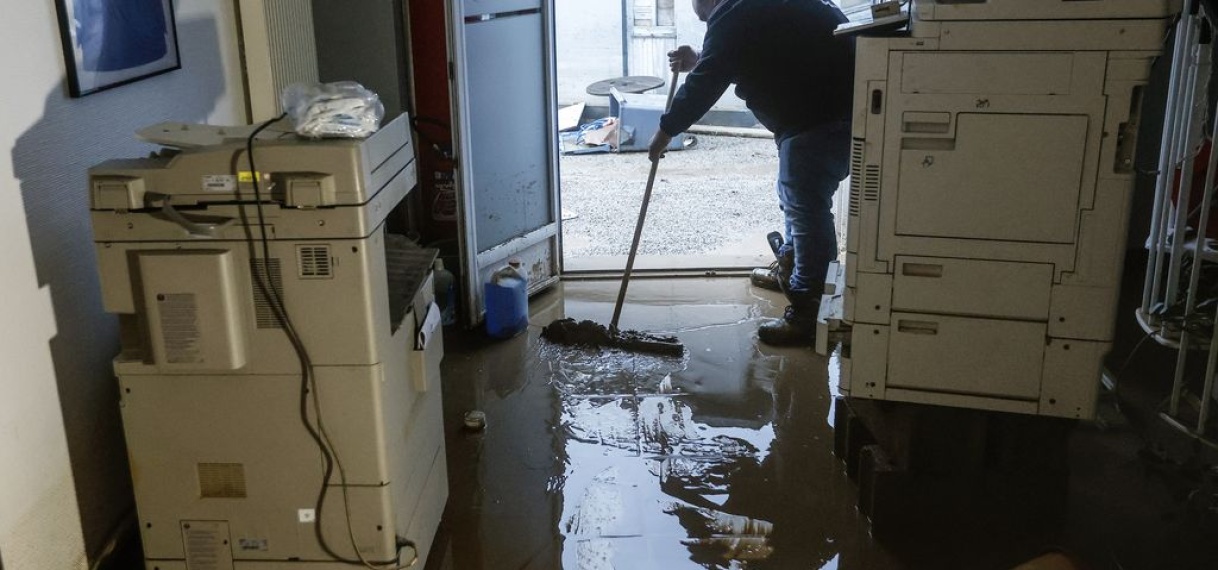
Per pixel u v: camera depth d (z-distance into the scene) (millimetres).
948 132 2436
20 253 2148
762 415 3479
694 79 3807
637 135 7680
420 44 4258
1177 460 3068
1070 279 2475
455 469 3139
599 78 8820
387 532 2309
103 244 2102
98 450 2502
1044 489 2695
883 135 2479
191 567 2344
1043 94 2355
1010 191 2445
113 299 2139
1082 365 2535
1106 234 2424
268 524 2309
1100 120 2346
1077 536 2711
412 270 2621
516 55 4207
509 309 4051
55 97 2281
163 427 2242
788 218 4121
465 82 3828
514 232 4414
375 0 4168
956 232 2510
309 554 2328
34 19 2193
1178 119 3324
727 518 2854
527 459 3193
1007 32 2332
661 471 3109
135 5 2613
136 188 2061
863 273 2607
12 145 2113
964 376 2619
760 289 4695
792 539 2750
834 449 3197
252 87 3471
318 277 2117
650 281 4809
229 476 2281
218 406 2221
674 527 2816
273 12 3471
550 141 4512
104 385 2533
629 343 4004
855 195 2557
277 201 2070
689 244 5418
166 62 2803
